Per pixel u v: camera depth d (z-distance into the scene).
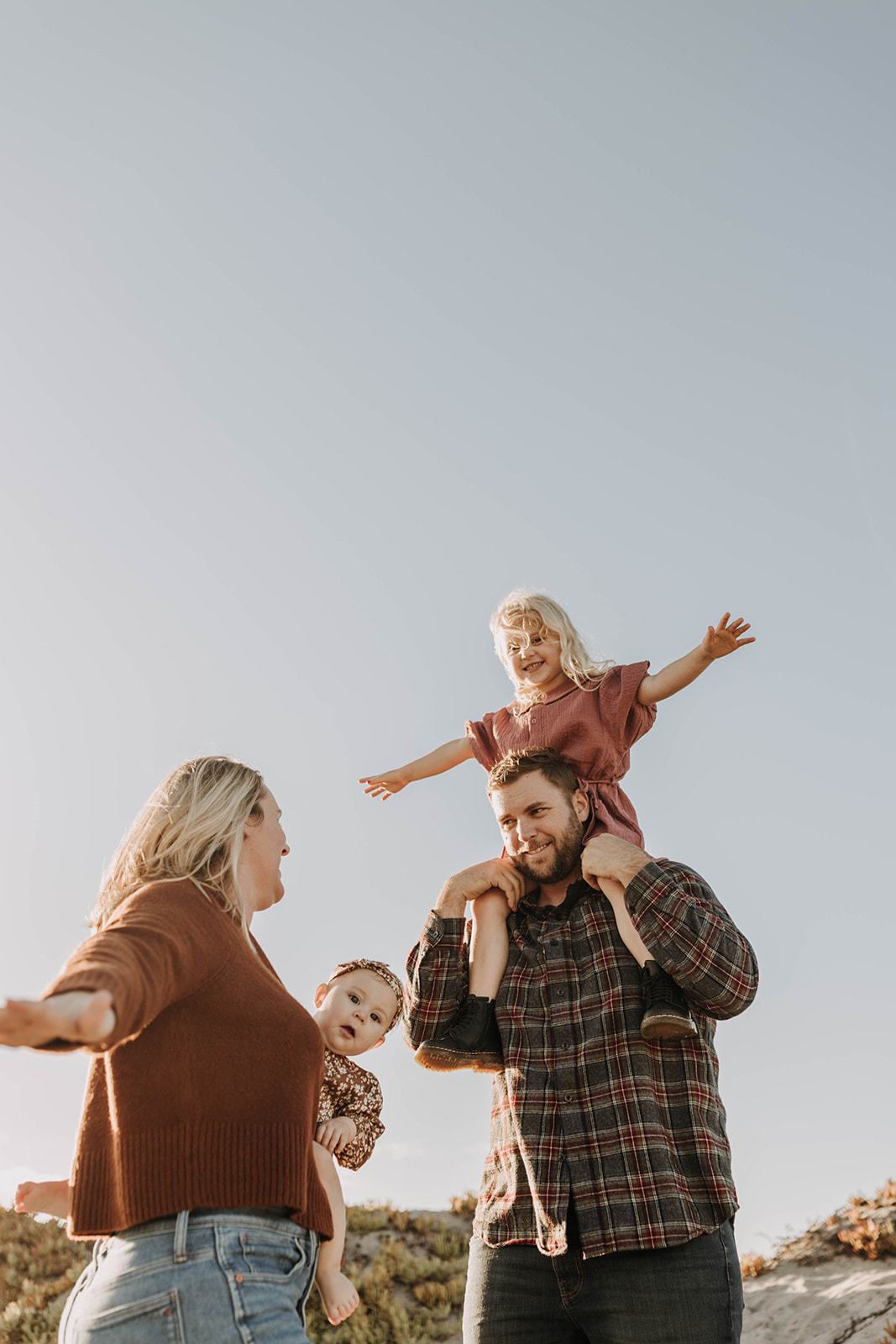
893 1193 11.41
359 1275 12.05
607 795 4.04
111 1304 1.94
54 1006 1.61
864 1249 10.52
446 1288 11.62
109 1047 1.76
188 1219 2.00
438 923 3.39
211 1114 2.10
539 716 4.48
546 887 3.57
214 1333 1.90
